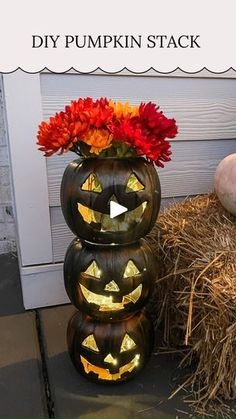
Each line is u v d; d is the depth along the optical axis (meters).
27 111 1.09
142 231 0.86
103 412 0.85
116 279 0.85
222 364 0.81
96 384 0.93
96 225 0.82
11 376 0.96
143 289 0.89
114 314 0.89
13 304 1.30
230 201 1.04
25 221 1.18
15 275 1.52
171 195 1.32
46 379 0.95
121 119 0.77
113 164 0.80
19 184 1.14
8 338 1.11
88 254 0.87
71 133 0.74
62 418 0.83
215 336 0.82
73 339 0.93
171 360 1.02
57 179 1.18
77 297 0.89
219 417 0.83
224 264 0.87
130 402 0.88
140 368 0.94
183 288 0.93
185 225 1.04
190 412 0.84
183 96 1.22
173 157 1.28
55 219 1.22
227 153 1.34
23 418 0.83
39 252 1.22
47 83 1.09
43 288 1.26
